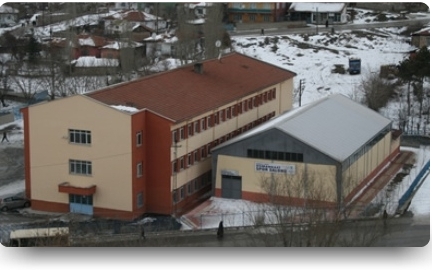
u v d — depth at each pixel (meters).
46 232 43.44
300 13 119.38
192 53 97.81
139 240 45.69
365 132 59.53
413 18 119.44
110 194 52.00
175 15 119.44
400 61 94.50
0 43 97.19
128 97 54.12
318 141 52.88
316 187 49.56
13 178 61.50
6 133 74.38
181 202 54.38
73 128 52.19
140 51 99.12
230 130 61.47
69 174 52.84
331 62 99.50
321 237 38.47
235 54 73.12
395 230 46.06
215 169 54.47
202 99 58.31
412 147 70.25
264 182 51.31
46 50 95.31
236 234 46.84
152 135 52.50
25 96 84.44
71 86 86.00
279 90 71.12
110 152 51.53
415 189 56.28
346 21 118.69
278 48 104.25
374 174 60.47
